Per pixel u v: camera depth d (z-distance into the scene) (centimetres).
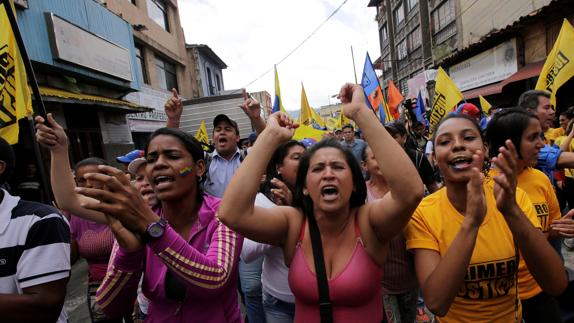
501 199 141
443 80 604
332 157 153
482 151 164
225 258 151
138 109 1055
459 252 140
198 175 174
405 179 137
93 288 267
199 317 153
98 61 914
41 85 760
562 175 409
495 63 1234
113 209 122
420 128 646
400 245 220
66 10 830
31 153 651
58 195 205
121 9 1289
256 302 277
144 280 156
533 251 142
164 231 131
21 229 143
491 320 161
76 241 268
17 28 205
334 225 155
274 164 255
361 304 148
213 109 1173
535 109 302
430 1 1823
